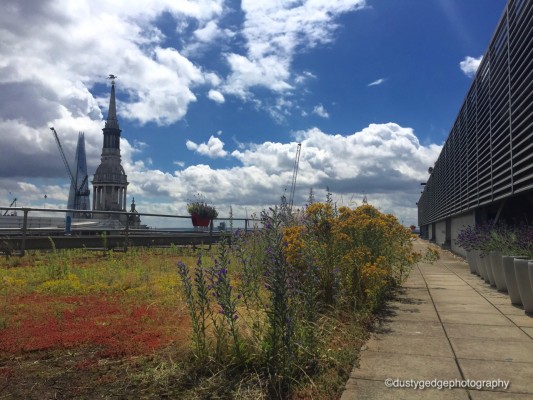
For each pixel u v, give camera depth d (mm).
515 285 7848
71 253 12359
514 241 9141
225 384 3895
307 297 4879
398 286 10102
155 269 10227
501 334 5762
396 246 9820
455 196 22125
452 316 6887
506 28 11875
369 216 8391
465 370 4348
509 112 11383
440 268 15242
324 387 3900
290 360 3971
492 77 13789
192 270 9812
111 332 5164
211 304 6117
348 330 5566
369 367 4441
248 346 4324
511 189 11195
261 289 5770
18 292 7375
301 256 6129
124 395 3650
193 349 4410
